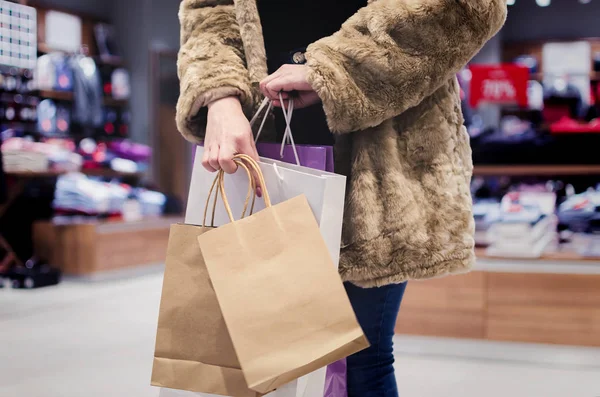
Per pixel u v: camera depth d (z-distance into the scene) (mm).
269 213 1034
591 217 3875
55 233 6000
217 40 1291
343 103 1128
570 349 3361
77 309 4684
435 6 1122
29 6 6926
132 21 8281
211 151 1138
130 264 6316
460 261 1229
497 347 3463
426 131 1228
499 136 4125
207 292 1100
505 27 8617
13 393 2779
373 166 1211
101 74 7945
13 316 4430
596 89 6723
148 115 8281
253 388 991
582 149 3932
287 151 1186
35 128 6832
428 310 3545
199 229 1112
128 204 6703
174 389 1151
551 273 3395
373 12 1141
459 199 1236
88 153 7230
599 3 8344
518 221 3475
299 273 1004
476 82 3977
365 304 1298
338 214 1076
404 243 1200
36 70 6867
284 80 1146
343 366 1250
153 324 4184
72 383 2924
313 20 1306
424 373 3150
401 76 1132
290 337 986
